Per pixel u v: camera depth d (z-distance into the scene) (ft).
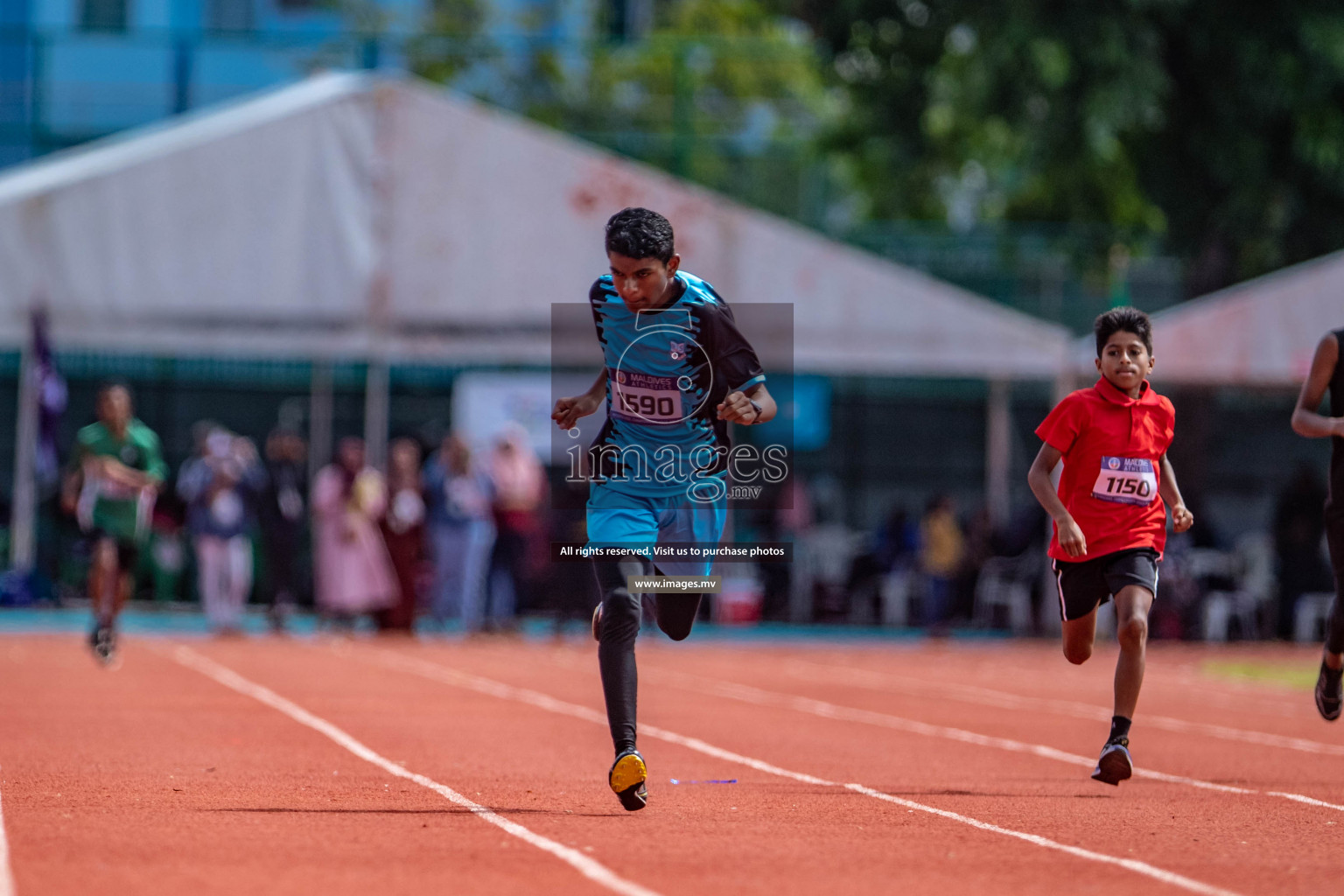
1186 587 174.50
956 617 181.68
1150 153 207.62
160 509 174.81
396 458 156.35
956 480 224.33
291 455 154.40
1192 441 197.77
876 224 256.93
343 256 155.94
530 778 58.65
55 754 62.90
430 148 156.56
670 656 137.39
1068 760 69.72
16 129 210.38
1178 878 40.34
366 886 37.24
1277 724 89.15
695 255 154.61
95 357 199.11
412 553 155.22
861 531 222.69
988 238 221.46
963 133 220.23
